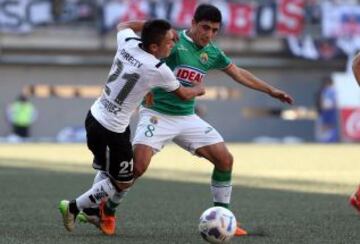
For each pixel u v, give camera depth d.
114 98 22.28
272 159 65.75
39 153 71.00
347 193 38.34
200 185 42.12
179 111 24.20
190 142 24.36
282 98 24.83
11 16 99.00
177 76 24.00
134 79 22.03
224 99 104.31
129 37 22.64
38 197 35.09
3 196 35.47
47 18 100.50
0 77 99.50
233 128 104.62
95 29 102.06
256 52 106.31
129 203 33.12
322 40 105.94
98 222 23.56
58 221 26.78
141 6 100.31
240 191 39.19
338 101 101.38
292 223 26.73
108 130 22.34
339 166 58.19
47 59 100.38
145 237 23.19
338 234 24.06
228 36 105.31
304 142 99.88
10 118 98.12
